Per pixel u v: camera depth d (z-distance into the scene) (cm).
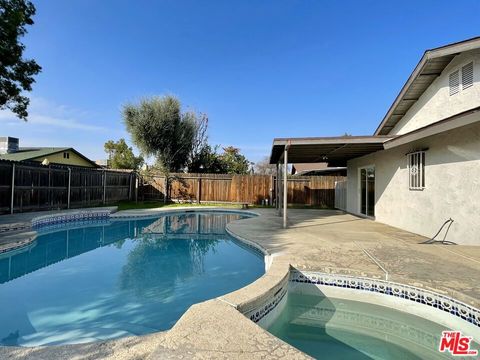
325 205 1812
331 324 386
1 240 672
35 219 913
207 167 2484
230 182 1888
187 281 535
